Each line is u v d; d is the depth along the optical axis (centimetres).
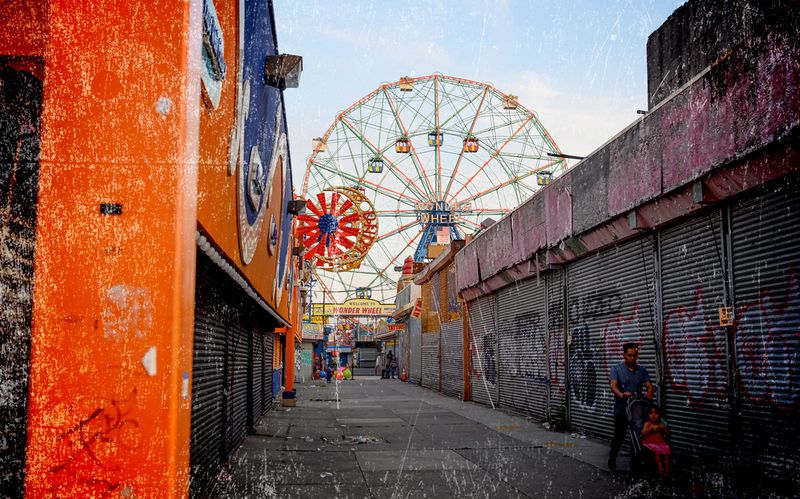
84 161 321
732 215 694
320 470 727
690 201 742
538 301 1369
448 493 609
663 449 674
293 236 1895
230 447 804
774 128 579
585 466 763
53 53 326
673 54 861
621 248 975
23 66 324
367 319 7162
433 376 2727
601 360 1038
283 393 1830
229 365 779
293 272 2012
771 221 629
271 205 888
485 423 1295
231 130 492
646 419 702
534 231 1293
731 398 682
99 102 325
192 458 517
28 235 318
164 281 317
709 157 679
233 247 548
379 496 594
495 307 1739
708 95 680
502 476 696
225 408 742
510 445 958
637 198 845
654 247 867
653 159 802
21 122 323
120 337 314
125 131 324
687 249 786
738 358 675
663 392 829
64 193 320
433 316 2773
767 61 586
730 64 639
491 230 1648
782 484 599
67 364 312
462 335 2089
